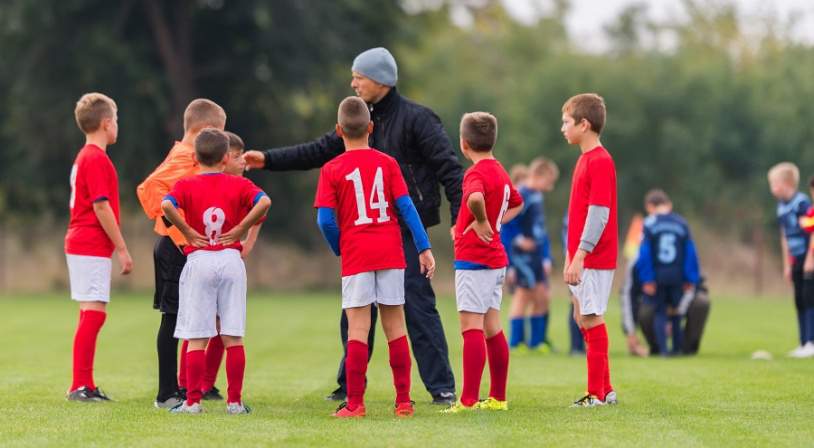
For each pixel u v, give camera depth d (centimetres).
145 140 10075
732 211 11425
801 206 4059
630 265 4219
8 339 4722
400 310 2352
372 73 2647
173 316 2530
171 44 10325
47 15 9538
